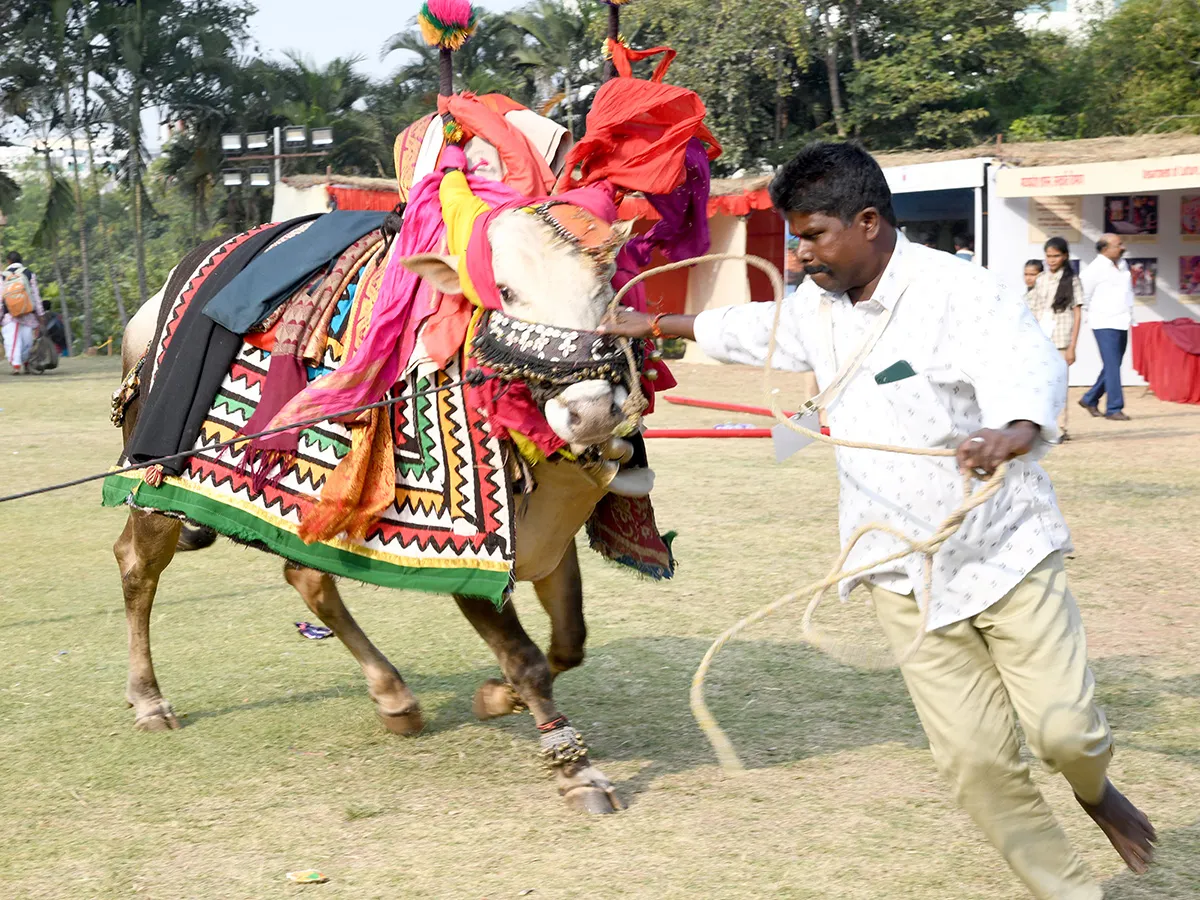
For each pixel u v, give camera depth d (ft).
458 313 13.89
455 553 14.08
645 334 12.58
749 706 17.08
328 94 115.55
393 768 15.46
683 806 14.02
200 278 16.46
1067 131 108.17
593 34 103.55
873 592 11.06
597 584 23.72
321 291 15.33
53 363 73.26
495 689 16.40
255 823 13.84
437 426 14.19
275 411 14.93
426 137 15.70
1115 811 11.36
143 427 15.72
